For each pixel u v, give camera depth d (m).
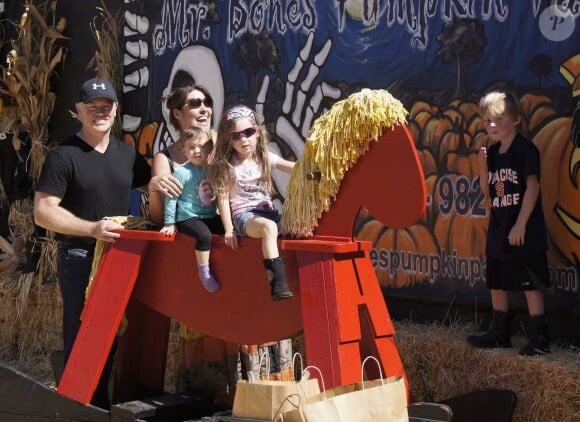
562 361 5.28
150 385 6.12
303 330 4.87
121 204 6.02
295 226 4.91
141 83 9.26
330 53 7.42
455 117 6.56
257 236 4.93
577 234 5.77
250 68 8.11
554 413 5.18
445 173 6.64
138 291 5.56
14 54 9.76
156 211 5.60
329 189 4.79
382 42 7.03
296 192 4.91
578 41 5.77
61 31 9.85
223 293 5.18
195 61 8.65
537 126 6.02
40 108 9.78
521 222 5.54
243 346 5.88
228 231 5.07
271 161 5.54
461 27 6.49
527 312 6.07
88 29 9.70
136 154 6.20
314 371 4.67
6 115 9.88
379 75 7.07
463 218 6.52
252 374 5.85
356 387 4.39
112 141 6.07
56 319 8.66
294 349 6.73
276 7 7.85
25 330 8.93
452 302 6.60
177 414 5.61
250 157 5.20
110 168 5.94
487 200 6.20
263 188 5.18
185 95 5.79
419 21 6.76
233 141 5.08
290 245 4.79
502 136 5.71
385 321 4.86
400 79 6.92
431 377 5.96
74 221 5.62
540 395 5.25
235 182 5.11
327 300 4.66
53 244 8.98
